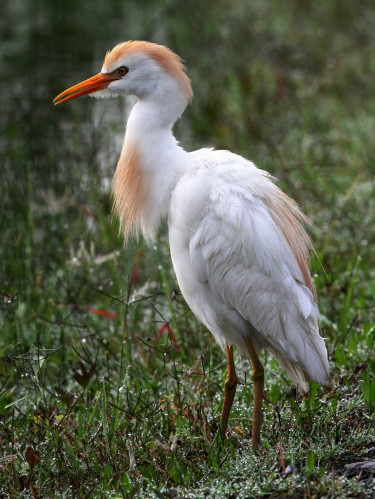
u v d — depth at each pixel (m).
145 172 8.45
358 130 16.92
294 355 7.87
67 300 11.39
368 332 9.80
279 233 7.83
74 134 17.44
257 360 8.00
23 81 23.12
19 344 10.07
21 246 12.48
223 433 7.97
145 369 9.84
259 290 7.78
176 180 8.23
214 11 27.19
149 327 10.99
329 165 15.61
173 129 19.22
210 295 8.12
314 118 18.09
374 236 12.86
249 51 23.31
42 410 8.70
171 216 8.18
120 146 17.25
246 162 8.15
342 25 24.47
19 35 28.25
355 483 6.72
